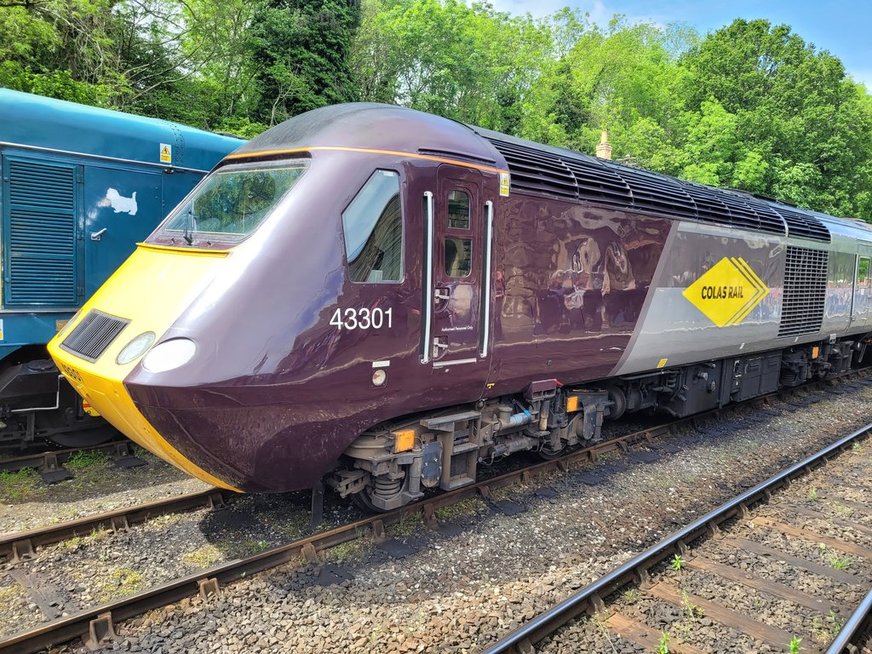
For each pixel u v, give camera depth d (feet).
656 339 24.02
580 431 22.71
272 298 13.07
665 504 20.62
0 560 14.56
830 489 22.40
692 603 14.12
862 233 43.52
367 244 14.39
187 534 16.29
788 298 33.53
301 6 65.87
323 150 14.64
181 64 60.80
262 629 12.39
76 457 21.43
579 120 108.37
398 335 14.98
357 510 17.98
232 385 12.41
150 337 12.84
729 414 33.27
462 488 19.06
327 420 14.03
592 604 13.60
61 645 11.60
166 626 12.35
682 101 110.11
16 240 19.75
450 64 84.33
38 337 20.39
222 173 16.74
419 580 14.65
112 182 21.75
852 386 44.93
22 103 19.71
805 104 104.37
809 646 12.83
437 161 15.67
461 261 16.43
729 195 31.30
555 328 19.45
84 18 46.73
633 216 22.27
